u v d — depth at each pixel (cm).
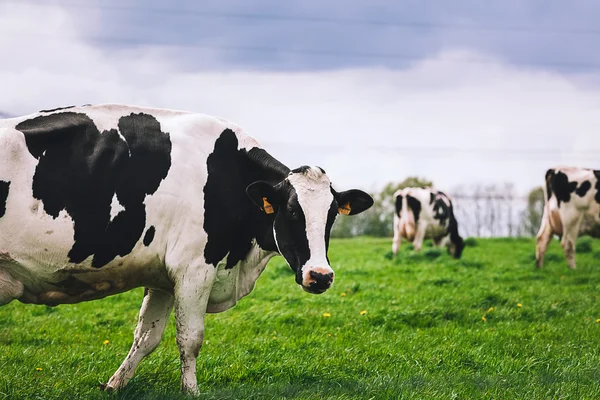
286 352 908
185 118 700
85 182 630
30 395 663
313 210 671
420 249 2533
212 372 781
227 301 737
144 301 736
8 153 604
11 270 621
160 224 662
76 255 634
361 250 2923
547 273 1881
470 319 1170
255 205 712
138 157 656
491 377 775
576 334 1043
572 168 1989
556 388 712
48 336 1030
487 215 5847
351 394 697
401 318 1155
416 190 2519
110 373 786
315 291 660
